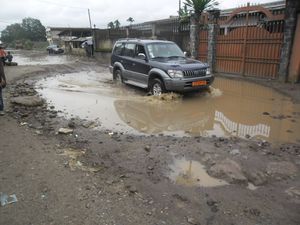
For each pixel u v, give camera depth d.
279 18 11.66
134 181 3.92
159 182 3.91
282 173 4.18
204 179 4.02
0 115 6.86
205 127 6.38
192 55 15.73
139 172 4.18
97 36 25.52
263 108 7.89
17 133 5.66
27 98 8.24
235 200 3.51
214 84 11.34
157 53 9.41
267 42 11.92
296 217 3.20
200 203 3.44
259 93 9.68
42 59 30.77
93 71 16.55
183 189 3.75
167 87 8.37
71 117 6.94
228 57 13.88
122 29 23.12
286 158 4.70
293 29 10.65
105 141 5.35
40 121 6.54
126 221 3.07
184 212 3.25
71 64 21.16
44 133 5.74
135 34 21.84
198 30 15.40
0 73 6.78
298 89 9.98
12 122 6.38
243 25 14.23
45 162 4.39
